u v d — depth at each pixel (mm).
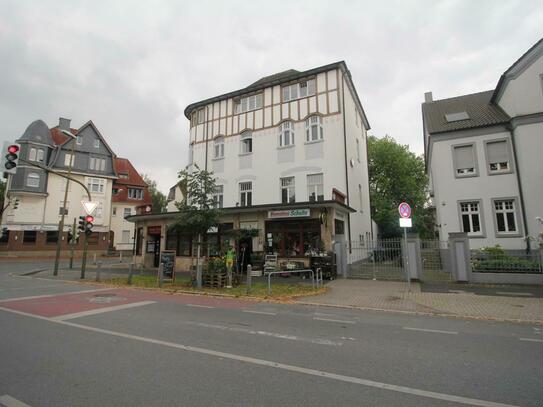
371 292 11367
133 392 3662
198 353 5051
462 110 21391
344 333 6371
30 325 6789
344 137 19844
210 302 9914
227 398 3529
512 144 17859
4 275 18359
